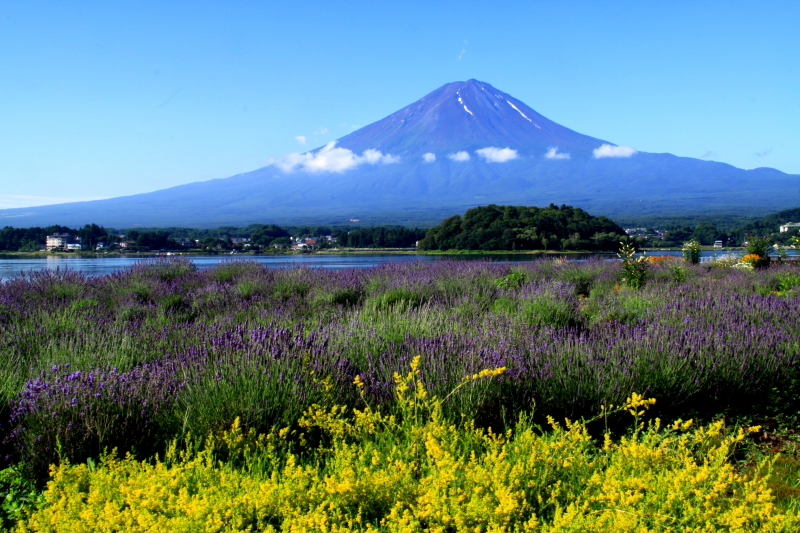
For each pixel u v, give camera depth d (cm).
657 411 446
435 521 254
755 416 443
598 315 817
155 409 371
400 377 382
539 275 1349
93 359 485
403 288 948
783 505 285
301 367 432
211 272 1265
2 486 324
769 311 714
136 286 962
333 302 922
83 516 239
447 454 281
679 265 1627
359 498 266
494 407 406
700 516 247
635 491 255
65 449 328
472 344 493
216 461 331
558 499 277
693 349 497
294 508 260
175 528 229
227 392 383
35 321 647
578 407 425
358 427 362
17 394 394
